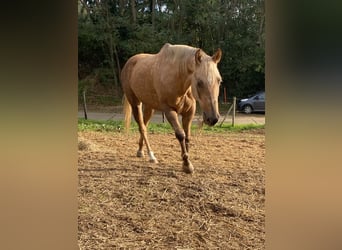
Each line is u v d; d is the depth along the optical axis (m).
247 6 16.95
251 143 7.08
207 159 5.51
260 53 16.19
